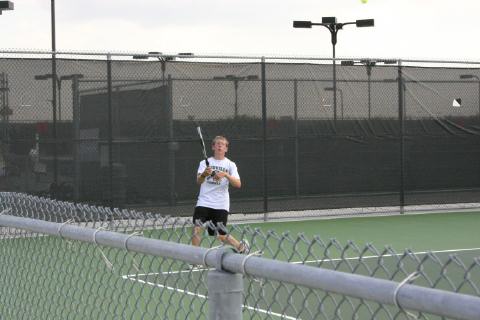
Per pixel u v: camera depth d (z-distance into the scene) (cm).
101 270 764
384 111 2242
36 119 1906
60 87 1923
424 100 2281
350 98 2206
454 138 2316
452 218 2206
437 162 2303
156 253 434
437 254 1617
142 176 2000
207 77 2058
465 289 1093
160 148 2016
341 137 2198
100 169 1962
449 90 2300
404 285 286
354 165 2216
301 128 2159
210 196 1466
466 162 2331
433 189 2303
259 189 2128
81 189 1944
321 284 322
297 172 2158
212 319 380
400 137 2261
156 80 2011
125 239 464
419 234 1936
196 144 2044
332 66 2184
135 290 807
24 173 1895
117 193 1977
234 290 378
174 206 2023
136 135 1994
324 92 2177
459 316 265
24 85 1894
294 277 336
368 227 2052
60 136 1925
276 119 2134
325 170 2184
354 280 305
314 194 2177
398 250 1703
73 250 725
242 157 2106
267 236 382
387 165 2253
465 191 2333
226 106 2078
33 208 828
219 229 425
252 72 2103
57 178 1925
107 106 1969
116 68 1975
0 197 787
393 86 2248
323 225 2091
